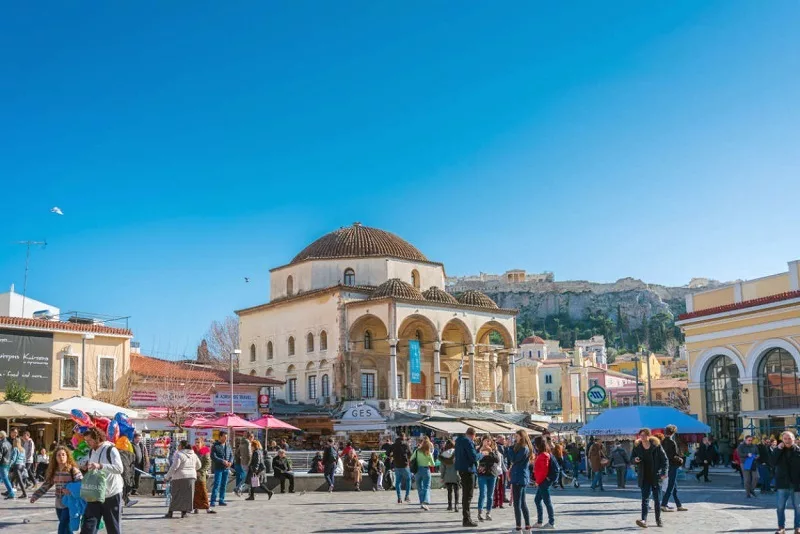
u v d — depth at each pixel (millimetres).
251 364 79438
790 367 44344
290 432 69250
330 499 30547
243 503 28453
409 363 72500
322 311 72875
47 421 43594
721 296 49406
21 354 47531
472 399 73312
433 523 21203
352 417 63812
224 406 60500
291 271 78188
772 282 46125
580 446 49531
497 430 54562
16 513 23547
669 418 32531
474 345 74000
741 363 46844
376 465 36500
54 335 49250
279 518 22703
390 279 71750
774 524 20141
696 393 49750
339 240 78625
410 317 69688
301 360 74250
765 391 45750
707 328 49188
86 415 16469
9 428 43781
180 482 22656
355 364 70812
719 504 25844
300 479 34656
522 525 20141
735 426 47844
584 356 179375
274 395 75875
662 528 19484
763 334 45531
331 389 70750
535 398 119812
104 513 14086
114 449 14352
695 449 48531
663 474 19922
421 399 71750
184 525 20859
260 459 31297
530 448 19422
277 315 77562
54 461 15148
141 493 31797
